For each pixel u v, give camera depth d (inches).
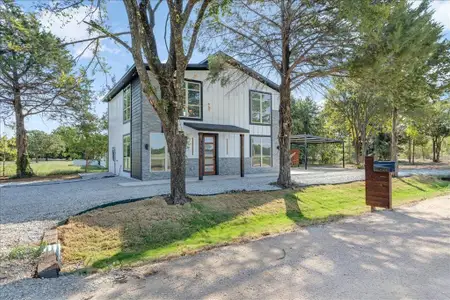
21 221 237.9
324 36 327.6
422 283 127.2
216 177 540.7
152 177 501.0
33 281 134.4
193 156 546.6
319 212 303.0
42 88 644.7
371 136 1150.3
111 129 738.2
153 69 265.1
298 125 1171.9
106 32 249.9
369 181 302.8
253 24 366.3
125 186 422.0
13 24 212.4
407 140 1179.9
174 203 268.4
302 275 136.9
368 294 117.4
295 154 1007.6
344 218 263.3
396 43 274.8
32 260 159.2
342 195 378.9
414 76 328.2
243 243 191.3
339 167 927.7
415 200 352.5
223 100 589.3
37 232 209.6
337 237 201.3
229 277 136.0
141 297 116.9
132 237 206.4
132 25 242.4
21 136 712.4
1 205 306.7
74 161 1371.8
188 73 543.8
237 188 382.9
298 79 412.2
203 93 563.5
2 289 125.2
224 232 233.6
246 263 153.9
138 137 512.4
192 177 538.3
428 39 304.2
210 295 118.0
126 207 254.4
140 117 501.0
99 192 370.6
